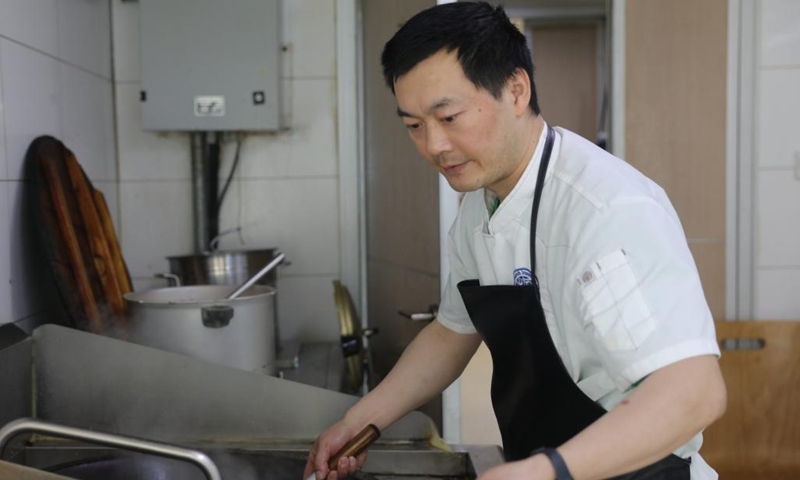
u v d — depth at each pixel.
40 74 1.92
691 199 2.72
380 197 2.52
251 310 1.61
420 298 2.11
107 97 2.52
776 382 2.65
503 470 0.79
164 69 2.45
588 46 3.60
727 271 2.75
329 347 2.64
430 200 1.99
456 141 0.92
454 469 1.34
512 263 1.07
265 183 2.68
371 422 1.20
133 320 1.62
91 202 1.93
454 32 0.89
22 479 0.85
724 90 2.69
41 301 1.87
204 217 2.61
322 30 2.65
